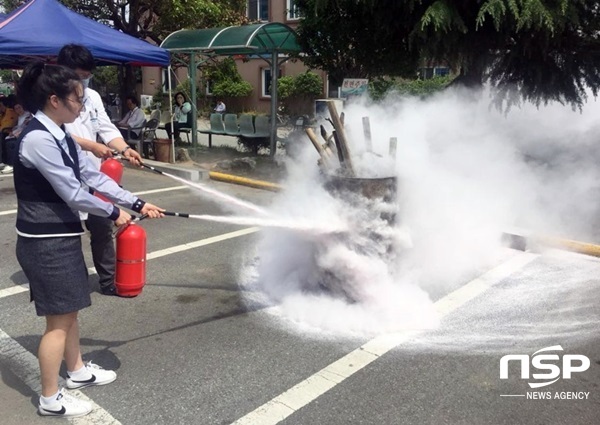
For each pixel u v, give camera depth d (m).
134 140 11.52
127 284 3.30
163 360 3.62
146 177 10.11
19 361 3.63
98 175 3.09
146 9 13.73
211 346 3.81
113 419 3.02
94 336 3.95
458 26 6.30
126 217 3.05
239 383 3.36
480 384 3.38
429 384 3.37
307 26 9.38
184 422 3.00
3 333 4.01
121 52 9.34
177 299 4.61
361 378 3.43
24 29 8.24
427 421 3.02
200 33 11.34
